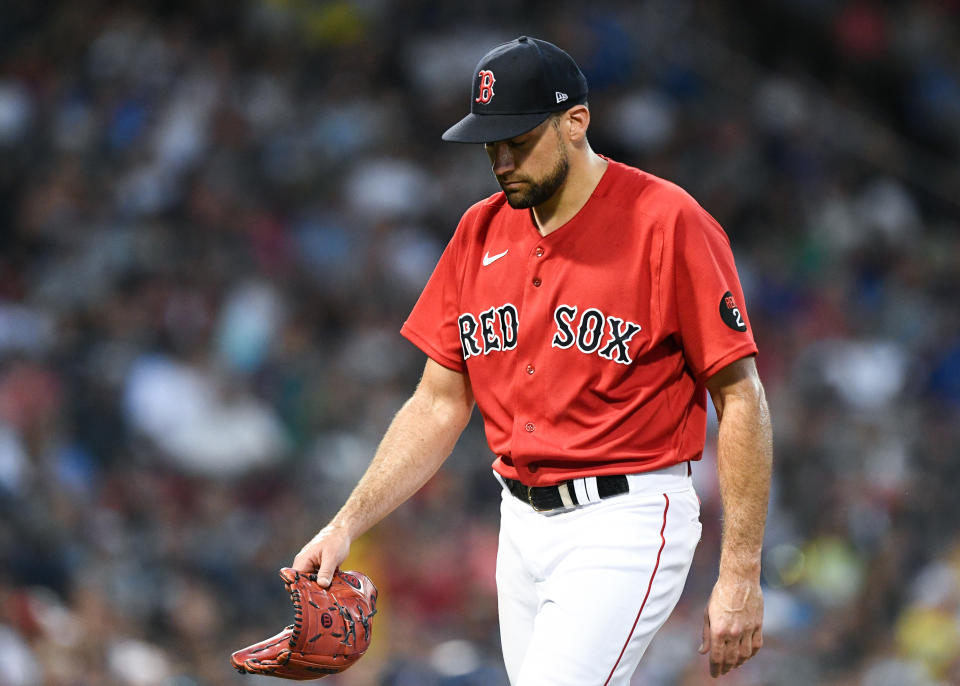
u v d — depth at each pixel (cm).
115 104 4378
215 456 3412
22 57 4522
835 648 3089
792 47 5328
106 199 4122
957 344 4322
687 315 1110
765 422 1110
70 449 3278
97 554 2836
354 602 1148
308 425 3612
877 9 5444
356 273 4094
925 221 5078
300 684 2745
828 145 5006
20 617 2342
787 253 4625
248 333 3728
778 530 3544
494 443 1194
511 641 1209
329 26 4819
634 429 1127
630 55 4950
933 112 5288
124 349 3584
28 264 3931
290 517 3300
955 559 3145
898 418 3884
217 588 3022
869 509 3519
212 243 3997
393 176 4394
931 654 2916
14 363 3378
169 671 2602
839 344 4269
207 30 4725
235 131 4356
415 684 2791
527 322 1145
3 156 4234
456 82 4756
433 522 3238
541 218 1158
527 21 4953
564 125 1122
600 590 1104
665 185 1136
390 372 3847
